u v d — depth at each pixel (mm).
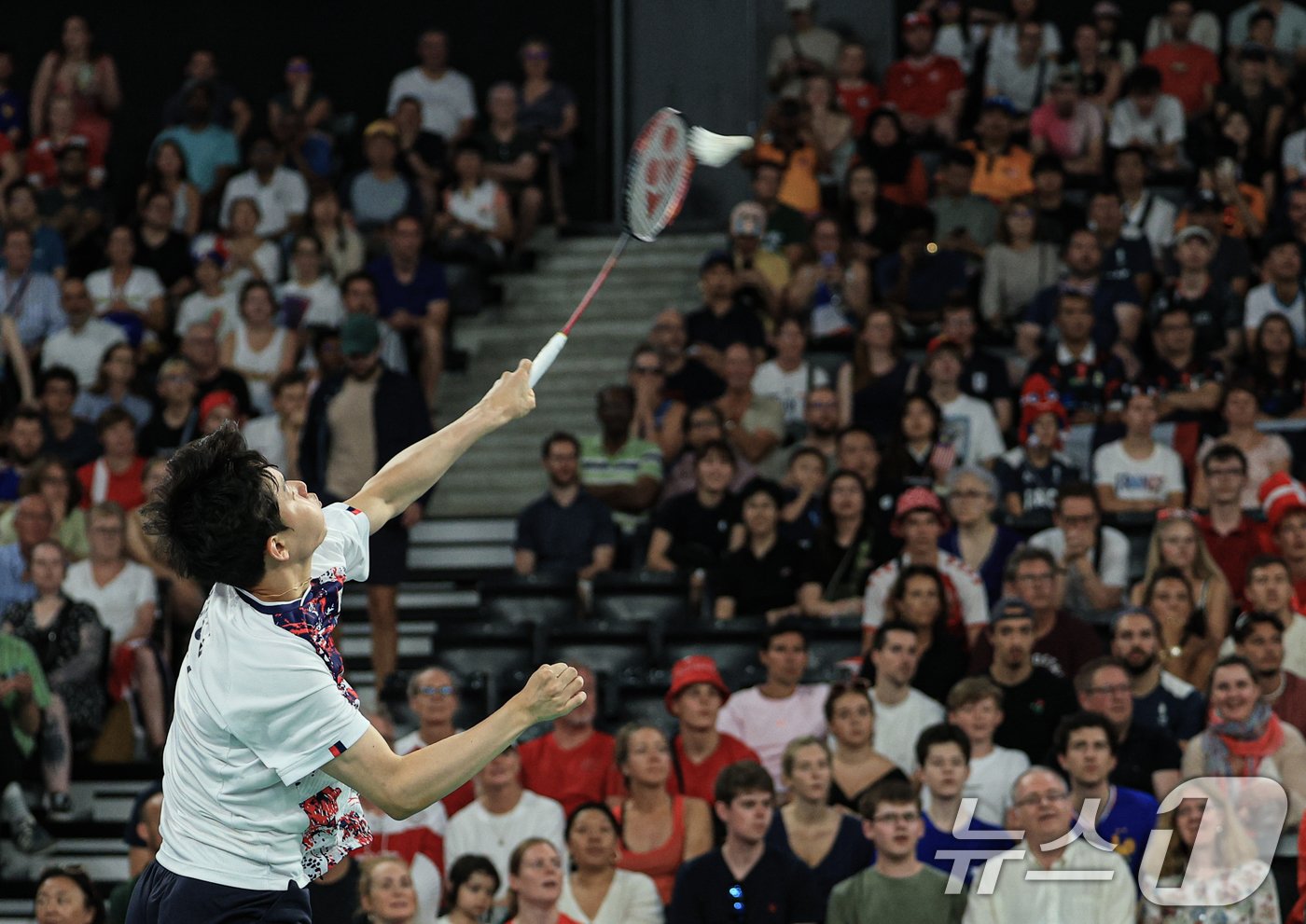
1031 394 15664
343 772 4805
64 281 19234
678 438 15812
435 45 22609
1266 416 15984
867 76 22531
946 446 14672
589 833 10242
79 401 16719
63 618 13297
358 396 14688
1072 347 15898
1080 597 13141
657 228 6016
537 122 21969
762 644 12164
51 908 10148
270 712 4789
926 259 17875
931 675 12164
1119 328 16922
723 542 14273
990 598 13258
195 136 21609
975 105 21016
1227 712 10641
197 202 20828
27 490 14586
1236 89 20406
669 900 10672
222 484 4781
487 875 10281
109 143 24375
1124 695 10789
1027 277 17719
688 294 19734
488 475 17688
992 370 15898
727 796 10094
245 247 19031
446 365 18578
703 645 13086
